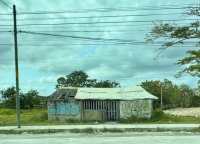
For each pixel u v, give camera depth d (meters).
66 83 80.19
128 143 16.69
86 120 34.31
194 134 21.50
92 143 16.94
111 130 23.64
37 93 80.25
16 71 25.17
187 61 24.55
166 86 74.75
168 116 35.78
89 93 36.00
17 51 25.03
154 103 70.19
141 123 31.45
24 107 75.56
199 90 75.69
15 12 24.78
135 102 34.56
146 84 72.56
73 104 34.75
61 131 23.81
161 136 20.17
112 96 35.12
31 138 20.22
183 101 78.56
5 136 21.73
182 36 14.92
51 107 35.88
